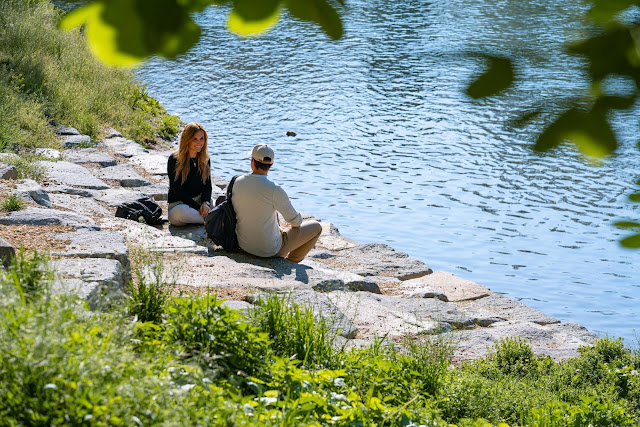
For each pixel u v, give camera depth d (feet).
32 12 82.58
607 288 51.39
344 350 24.64
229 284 31.68
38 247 27.61
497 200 68.85
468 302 40.34
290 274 36.29
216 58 128.98
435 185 72.49
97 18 3.49
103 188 49.65
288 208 39.17
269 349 20.79
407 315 33.50
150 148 73.10
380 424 18.51
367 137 88.02
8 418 11.40
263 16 3.56
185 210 44.65
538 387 27.50
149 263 25.88
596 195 70.38
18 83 69.51
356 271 43.78
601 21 3.93
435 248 57.88
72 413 11.72
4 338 12.62
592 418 24.13
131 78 88.48
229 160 76.13
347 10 3.61
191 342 18.66
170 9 3.50
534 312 39.22
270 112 97.09
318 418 17.46
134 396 12.78
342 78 116.57
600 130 3.95
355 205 66.44
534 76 4.09
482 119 95.86
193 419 13.17
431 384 24.00
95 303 20.36
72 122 69.15
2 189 36.65
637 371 30.04
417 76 117.08
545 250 57.98
